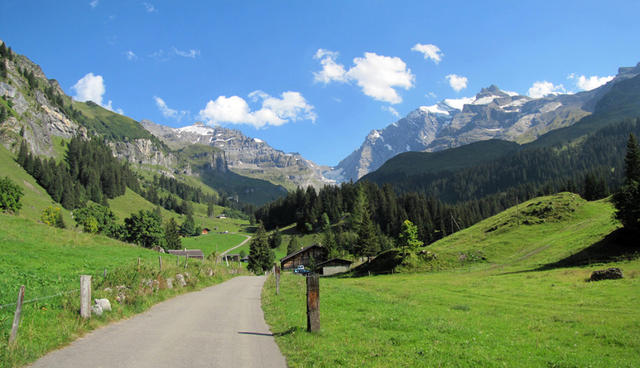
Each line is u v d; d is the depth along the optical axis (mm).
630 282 37250
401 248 94562
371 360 11500
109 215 141625
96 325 14930
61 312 14750
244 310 21750
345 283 60125
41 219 127125
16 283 18391
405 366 10953
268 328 16703
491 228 114938
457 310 26188
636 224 61750
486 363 11703
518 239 96438
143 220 138375
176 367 10211
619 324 19953
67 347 11883
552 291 37656
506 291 40250
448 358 12008
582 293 34531
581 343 16062
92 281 20062
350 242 161875
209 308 21797
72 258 30359
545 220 105250
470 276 66062
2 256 25578
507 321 21594
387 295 35031
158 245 140375
